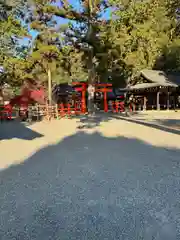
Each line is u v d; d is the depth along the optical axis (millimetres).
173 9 13922
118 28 27594
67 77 33406
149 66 32562
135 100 31266
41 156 6363
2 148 7520
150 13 25375
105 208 3252
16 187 4094
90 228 2758
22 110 19266
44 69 24047
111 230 2707
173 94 30328
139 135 9672
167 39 27938
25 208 3299
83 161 5719
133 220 2918
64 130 11867
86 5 24125
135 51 30469
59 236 2604
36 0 21219
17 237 2598
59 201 3504
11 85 25609
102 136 9633
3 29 19094
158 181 4266
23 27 21422
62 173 4816
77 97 32125
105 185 4105
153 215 3035
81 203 3422
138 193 3742
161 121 14320
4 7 18688
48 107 18844
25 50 23062
